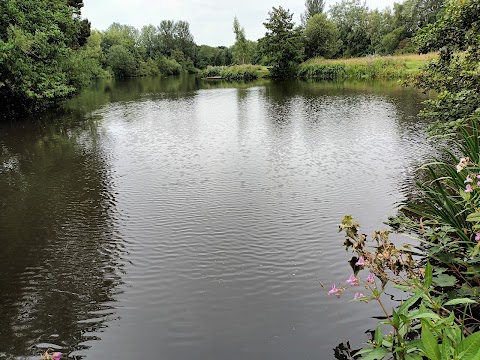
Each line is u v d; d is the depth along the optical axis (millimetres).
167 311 4688
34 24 20688
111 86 44219
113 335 4336
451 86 7426
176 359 3910
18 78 19359
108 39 78438
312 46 57000
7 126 18312
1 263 6059
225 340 4137
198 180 9461
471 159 4527
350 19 63844
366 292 4742
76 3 36406
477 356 1602
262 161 10852
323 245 6016
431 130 7137
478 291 3582
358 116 16953
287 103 23125
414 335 3768
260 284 5113
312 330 4199
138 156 12070
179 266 5676
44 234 6965
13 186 9680
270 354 3893
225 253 5949
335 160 10570
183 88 39406
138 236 6676
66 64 25000
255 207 7602
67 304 4961
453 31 7289
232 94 30719
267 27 48781
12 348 4215
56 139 15109
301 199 7891
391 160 10250
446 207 4988
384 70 35781
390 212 7023
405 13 56750
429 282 2730
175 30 94250
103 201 8383
